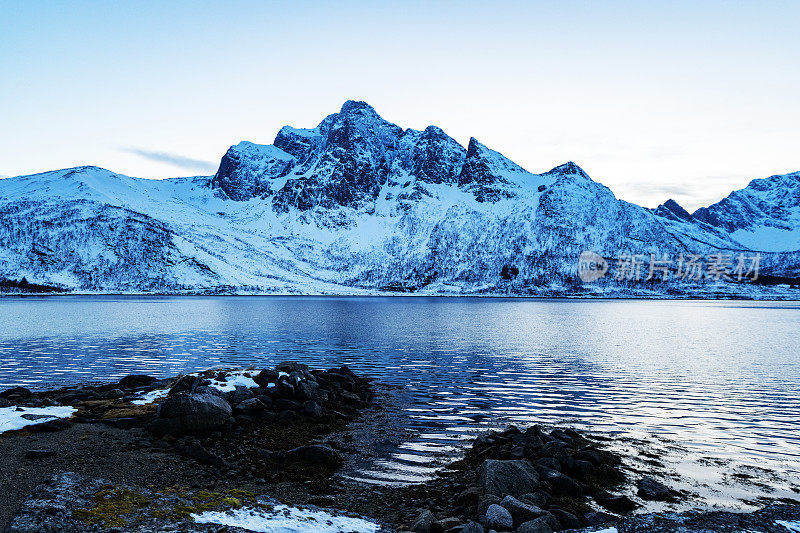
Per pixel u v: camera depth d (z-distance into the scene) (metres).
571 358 49.59
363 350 54.53
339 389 30.66
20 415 22.19
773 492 16.69
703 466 19.03
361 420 25.66
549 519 13.79
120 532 12.19
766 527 13.93
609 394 32.34
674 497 16.19
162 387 29.69
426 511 14.13
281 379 28.02
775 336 77.06
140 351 52.00
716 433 23.45
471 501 15.36
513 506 14.17
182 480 16.42
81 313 114.38
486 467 16.59
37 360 45.56
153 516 13.27
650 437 22.80
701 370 42.41
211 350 53.25
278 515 14.04
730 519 14.43
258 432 21.89
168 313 117.38
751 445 21.67
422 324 93.69
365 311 138.25
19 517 12.59
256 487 16.55
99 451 18.42
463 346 59.50
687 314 148.00
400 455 20.22
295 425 23.59
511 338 69.62
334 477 17.83
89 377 37.22
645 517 14.54
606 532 13.54
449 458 19.88
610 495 16.28
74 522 12.56
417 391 33.28
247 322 92.88
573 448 20.69
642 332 83.00
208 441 20.03
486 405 29.19
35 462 16.97
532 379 37.69
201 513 13.69
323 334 72.06
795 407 28.86
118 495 14.50
